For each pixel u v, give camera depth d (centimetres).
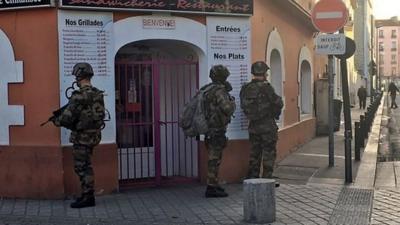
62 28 815
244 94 888
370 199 823
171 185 933
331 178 987
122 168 921
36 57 826
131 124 925
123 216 720
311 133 1647
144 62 922
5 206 788
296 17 1433
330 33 1010
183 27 895
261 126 881
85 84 757
